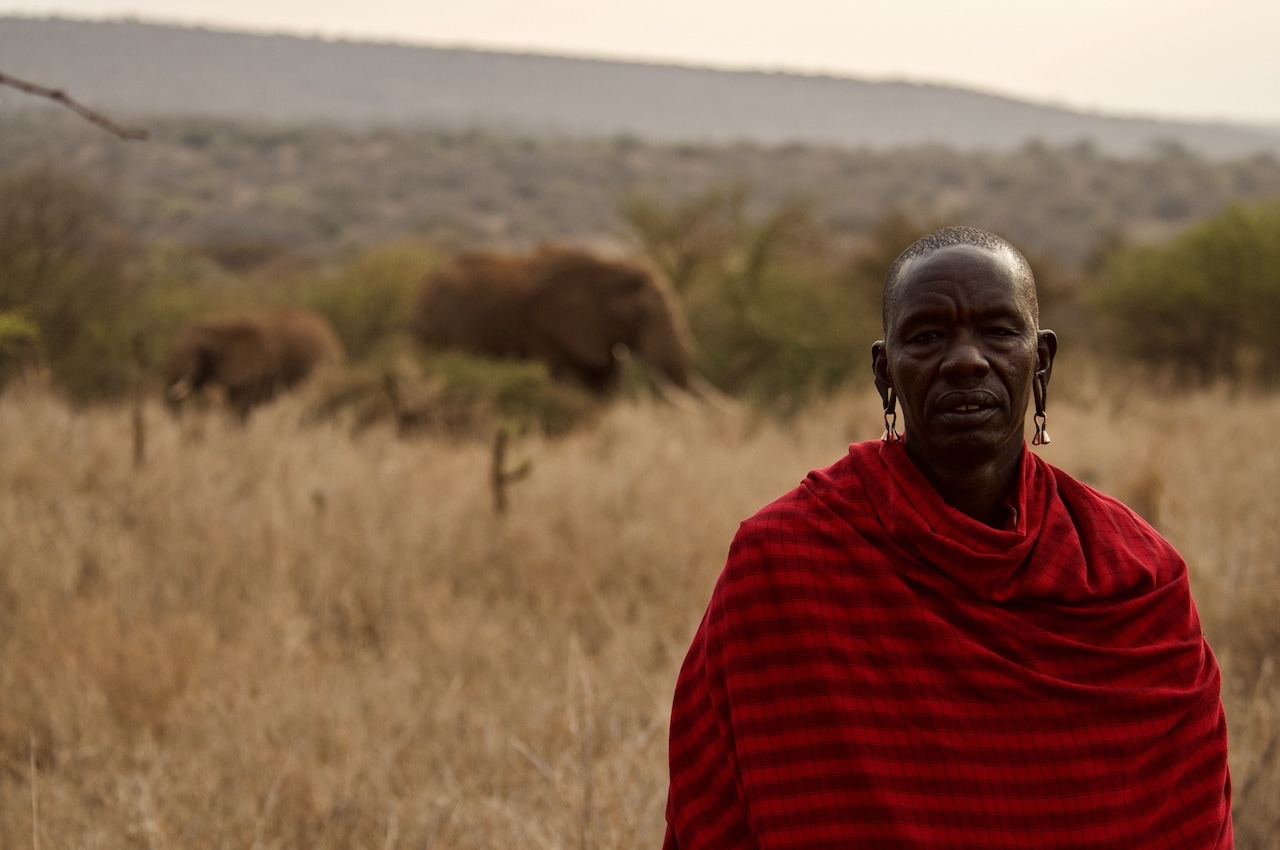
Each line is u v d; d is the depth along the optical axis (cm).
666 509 760
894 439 203
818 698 186
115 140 8125
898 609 186
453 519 720
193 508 725
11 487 755
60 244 1680
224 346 1595
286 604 576
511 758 410
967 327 190
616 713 449
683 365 1380
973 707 183
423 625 574
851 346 1597
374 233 6831
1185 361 1800
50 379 1333
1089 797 183
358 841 351
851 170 9631
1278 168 9419
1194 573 553
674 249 1852
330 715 436
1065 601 190
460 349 1430
